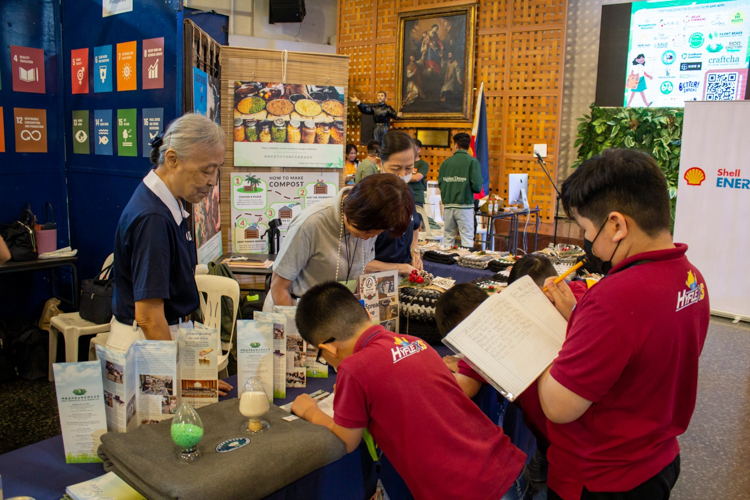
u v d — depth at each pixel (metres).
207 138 1.52
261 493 1.13
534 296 1.34
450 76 8.39
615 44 7.72
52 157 3.65
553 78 7.70
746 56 6.90
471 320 1.24
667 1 7.29
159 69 2.92
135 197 1.54
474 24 8.10
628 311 1.01
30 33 3.44
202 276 2.60
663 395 1.08
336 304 1.33
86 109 3.45
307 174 3.72
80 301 3.23
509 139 8.14
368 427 1.32
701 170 4.90
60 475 1.24
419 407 1.23
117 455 1.16
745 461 2.73
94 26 3.28
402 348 1.30
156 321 1.51
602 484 1.13
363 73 9.15
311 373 1.79
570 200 1.14
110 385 1.30
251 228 3.71
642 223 1.05
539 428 1.46
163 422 1.31
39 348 3.33
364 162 5.61
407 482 1.28
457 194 6.17
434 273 3.61
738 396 3.43
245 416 1.31
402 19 8.64
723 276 4.95
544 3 7.65
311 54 3.56
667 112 7.34
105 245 3.52
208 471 1.09
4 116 3.40
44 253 3.46
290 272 1.85
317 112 3.60
